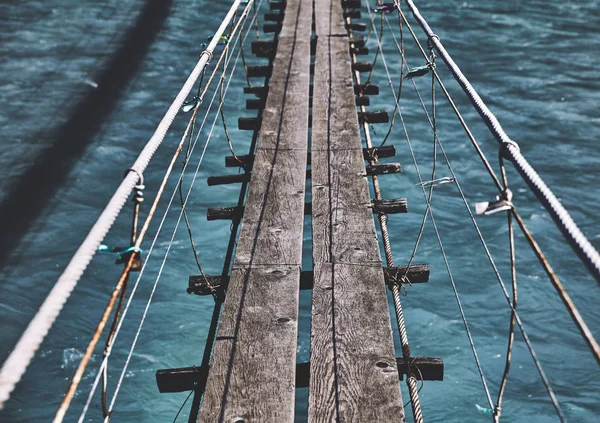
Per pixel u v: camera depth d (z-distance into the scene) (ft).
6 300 34.53
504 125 52.01
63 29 74.02
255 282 12.75
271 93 24.23
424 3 79.25
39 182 45.57
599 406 28.07
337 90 24.50
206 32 74.28
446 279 35.19
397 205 16.47
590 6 77.97
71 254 38.70
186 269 36.06
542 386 29.14
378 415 9.60
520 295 34.27
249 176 18.76
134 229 7.51
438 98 55.83
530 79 60.03
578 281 35.45
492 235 38.65
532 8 77.82
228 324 11.55
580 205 42.78
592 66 62.69
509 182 44.04
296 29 33.58
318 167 17.92
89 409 28.09
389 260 14.79
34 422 27.48
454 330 31.94
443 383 29.09
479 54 65.67
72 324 32.30
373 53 65.57
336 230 14.67
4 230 40.19
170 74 63.93
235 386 10.18
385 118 23.13
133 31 73.61
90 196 44.68
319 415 9.64
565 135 50.67
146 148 8.55
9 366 4.27
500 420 27.55
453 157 47.09
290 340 11.14
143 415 27.86
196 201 42.47
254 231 14.62
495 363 30.32
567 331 32.12
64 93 59.52
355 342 11.11
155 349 30.94
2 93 58.70
